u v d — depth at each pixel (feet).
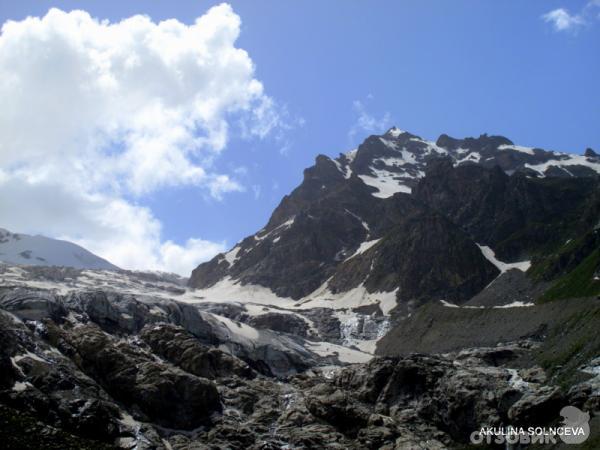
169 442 416.26
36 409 378.12
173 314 604.08
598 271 602.85
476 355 531.91
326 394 476.95
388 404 481.87
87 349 464.65
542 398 410.93
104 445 372.38
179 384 454.40
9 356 425.69
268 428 449.48
